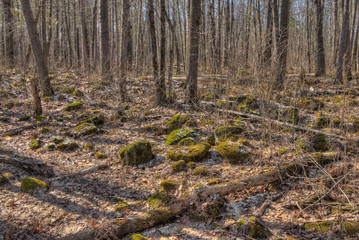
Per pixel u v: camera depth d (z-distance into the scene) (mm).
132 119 9000
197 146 6152
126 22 10078
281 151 5758
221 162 5852
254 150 6035
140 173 5734
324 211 3957
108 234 3656
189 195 4371
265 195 4594
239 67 7887
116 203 4586
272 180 4777
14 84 12328
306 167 5039
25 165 5418
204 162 5875
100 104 10320
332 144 5941
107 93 10898
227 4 19266
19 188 4887
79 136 7777
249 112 8250
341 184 4461
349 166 5031
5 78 13008
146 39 19219
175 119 8281
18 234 3676
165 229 3934
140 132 8031
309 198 4223
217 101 9367
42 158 6395
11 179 5168
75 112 9602
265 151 5969
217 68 9219
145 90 10469
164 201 4465
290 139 6320
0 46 16859
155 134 7867
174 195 4750
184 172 5551
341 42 11844
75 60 25531
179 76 16375
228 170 5449
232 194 4676
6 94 10930
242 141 6418
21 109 9859
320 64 12586
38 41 10938
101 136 7750
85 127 8000
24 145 7141
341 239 3342
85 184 5234
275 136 6172
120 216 4137
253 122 7770
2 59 15094
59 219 4051
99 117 8766
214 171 5430
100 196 4809
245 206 4332
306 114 8047
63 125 8586
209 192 4430
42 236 3670
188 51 10008
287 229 3689
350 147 5738
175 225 4016
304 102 8039
